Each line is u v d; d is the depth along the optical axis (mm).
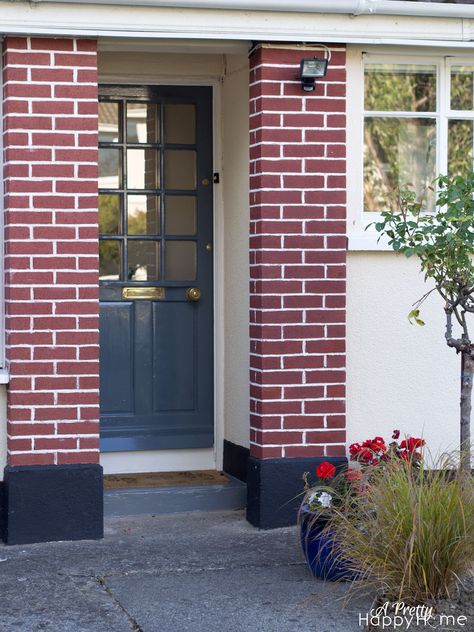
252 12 6602
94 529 6566
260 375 6777
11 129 6406
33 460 6480
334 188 6832
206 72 7738
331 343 6840
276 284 6758
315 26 6688
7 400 6539
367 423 7027
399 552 5086
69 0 6297
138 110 7742
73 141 6480
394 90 7152
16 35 6379
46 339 6473
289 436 6805
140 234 7746
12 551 6328
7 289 6508
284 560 6172
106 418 7633
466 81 7262
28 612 5320
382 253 7012
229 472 7664
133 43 6691
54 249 6469
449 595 5141
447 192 5445
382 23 6793
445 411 7160
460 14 6836
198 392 7805
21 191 6422
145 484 7348
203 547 6434
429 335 7113
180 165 7805
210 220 7832
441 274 5562
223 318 7777
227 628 5117
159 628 5117
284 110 6750
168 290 7762
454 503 5133
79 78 6484
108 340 7656
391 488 5242
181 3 6434
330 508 5660
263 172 6730
